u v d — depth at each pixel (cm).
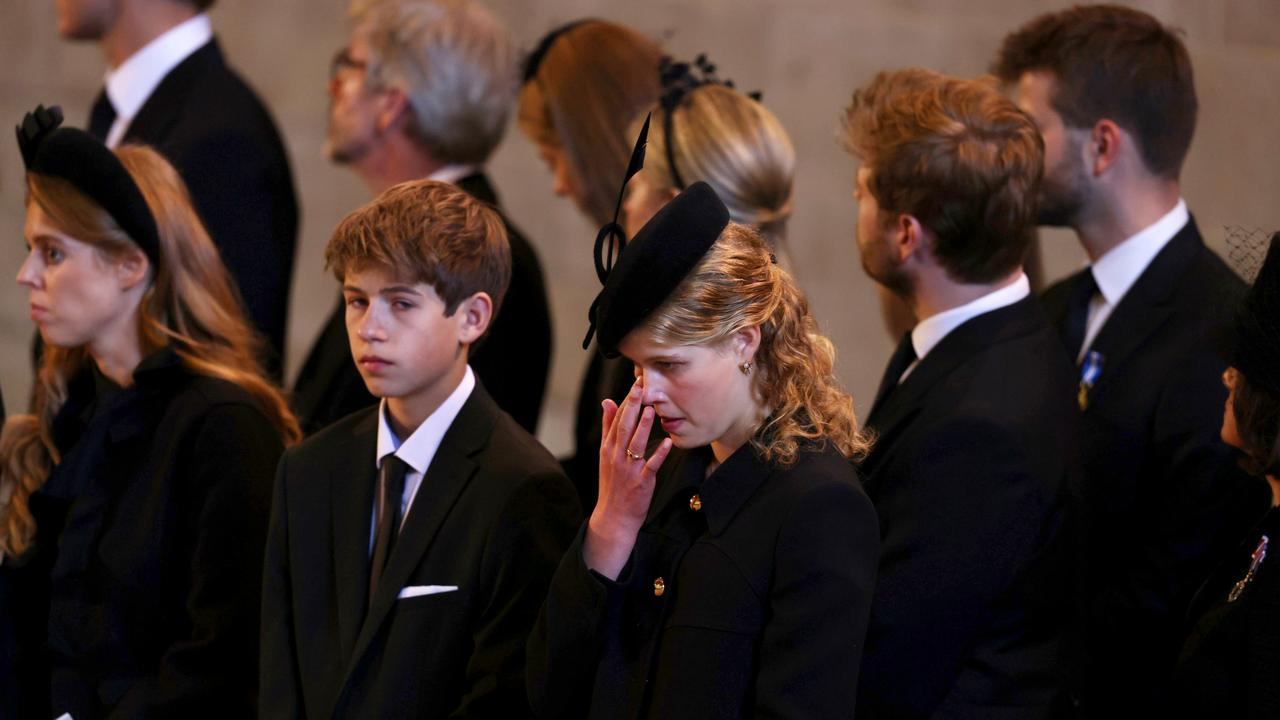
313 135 2612
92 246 1068
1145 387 1118
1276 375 824
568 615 809
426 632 902
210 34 1617
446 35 1485
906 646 942
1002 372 988
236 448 1039
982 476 948
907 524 952
